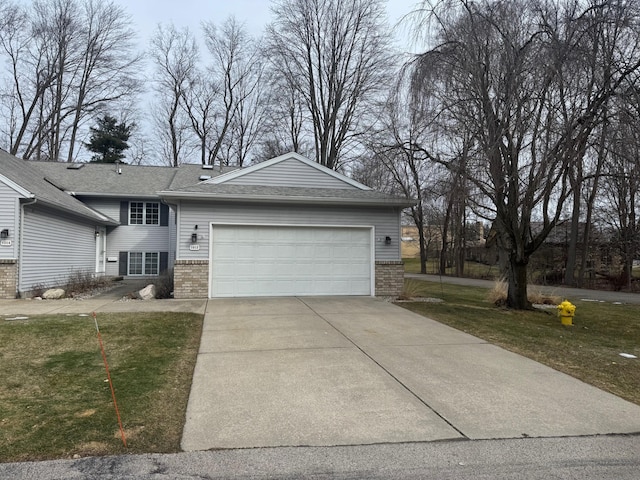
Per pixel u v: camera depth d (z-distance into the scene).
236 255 12.66
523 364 6.16
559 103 9.43
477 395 4.86
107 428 3.91
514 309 11.91
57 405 4.42
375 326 8.59
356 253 13.38
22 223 12.84
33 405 4.41
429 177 12.35
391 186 13.11
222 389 4.98
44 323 8.30
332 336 7.66
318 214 13.09
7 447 3.53
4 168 14.17
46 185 16.98
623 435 3.91
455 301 13.45
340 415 4.29
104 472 3.19
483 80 9.80
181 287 12.29
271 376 5.46
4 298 12.45
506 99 9.61
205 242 12.45
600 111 9.12
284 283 12.93
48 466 3.26
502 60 9.66
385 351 6.72
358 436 3.84
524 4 9.88
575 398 4.82
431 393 4.91
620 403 4.70
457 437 3.83
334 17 30.59
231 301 11.77
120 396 4.68
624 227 22.11
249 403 4.57
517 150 9.87
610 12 9.03
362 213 13.37
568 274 22.67
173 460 3.39
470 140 9.90
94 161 35.56
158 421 4.09
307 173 14.30
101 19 32.00
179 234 12.34
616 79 9.09
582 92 9.20
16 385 4.99
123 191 21.14
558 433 3.93
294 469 3.28
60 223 15.61
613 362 6.50
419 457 3.48
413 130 11.02
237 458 3.44
